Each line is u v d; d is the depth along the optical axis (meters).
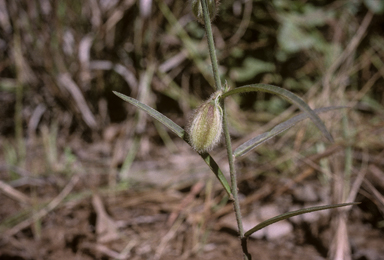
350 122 0.46
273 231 0.33
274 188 0.37
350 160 0.35
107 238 0.32
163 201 0.36
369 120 0.47
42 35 0.46
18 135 0.45
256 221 0.33
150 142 0.48
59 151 0.47
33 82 0.49
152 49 0.47
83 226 0.34
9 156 0.44
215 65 0.20
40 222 0.34
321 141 0.41
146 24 0.45
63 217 0.35
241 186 0.39
